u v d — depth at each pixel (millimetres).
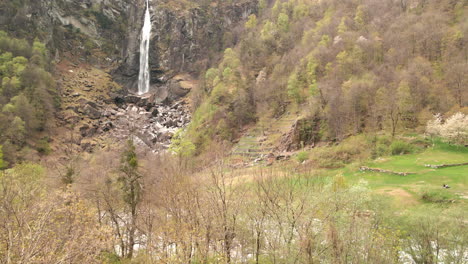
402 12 138250
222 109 118000
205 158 68812
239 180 35594
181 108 154875
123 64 182375
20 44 132500
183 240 26922
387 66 100938
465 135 65875
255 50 160375
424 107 82625
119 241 34562
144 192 37844
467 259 26344
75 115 126000
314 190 32125
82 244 22062
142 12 196750
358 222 28656
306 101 107812
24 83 116688
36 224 20969
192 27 196875
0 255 18750
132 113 141875
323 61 117875
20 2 145750
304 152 73938
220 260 26609
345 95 86750
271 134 102312
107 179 37562
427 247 28250
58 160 94062
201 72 184000
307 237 25594
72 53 167500
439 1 131375
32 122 106000
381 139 72250
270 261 28594
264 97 122438
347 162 66938
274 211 28156
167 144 115938
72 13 173500
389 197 42031
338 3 166000
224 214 27172
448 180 48688
